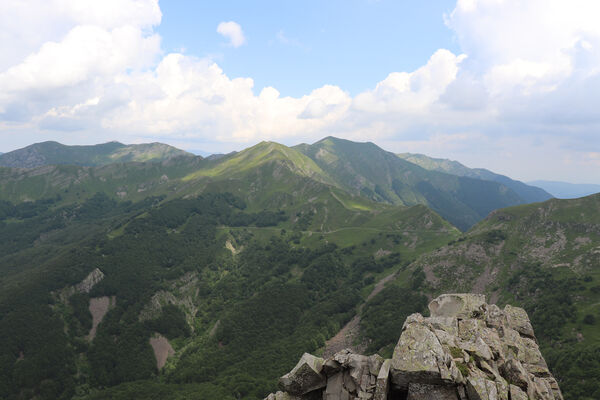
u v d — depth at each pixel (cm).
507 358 2292
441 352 1956
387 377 1938
